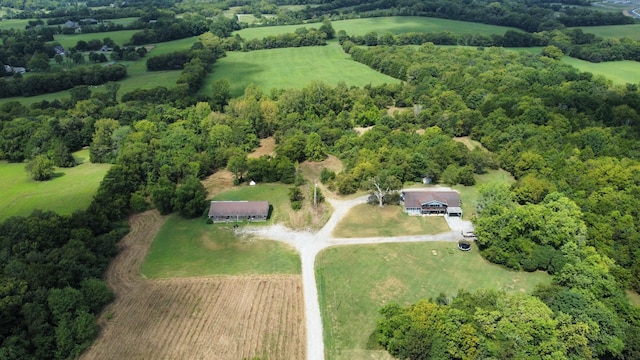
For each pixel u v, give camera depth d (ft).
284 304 314.76
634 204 375.25
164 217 434.30
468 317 271.28
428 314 271.49
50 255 321.73
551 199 386.52
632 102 590.55
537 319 264.11
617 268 322.75
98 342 281.95
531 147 492.54
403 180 478.18
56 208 432.25
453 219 415.85
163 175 479.00
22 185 479.82
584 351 259.39
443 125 588.50
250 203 426.10
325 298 320.50
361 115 632.79
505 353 250.78
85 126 590.55
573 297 283.38
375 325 295.48
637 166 425.28
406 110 649.61
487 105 613.11
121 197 434.30
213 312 307.17
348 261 360.28
